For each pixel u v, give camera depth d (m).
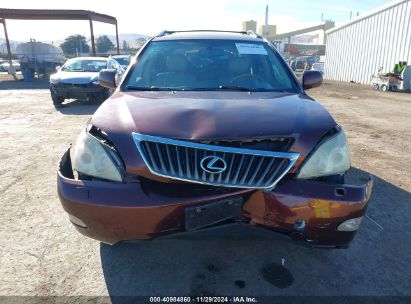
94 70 10.91
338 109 10.47
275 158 2.04
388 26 19.27
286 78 3.20
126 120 2.23
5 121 7.87
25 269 2.49
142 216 2.00
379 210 3.48
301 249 2.77
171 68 3.20
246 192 2.00
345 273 2.51
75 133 6.63
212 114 2.23
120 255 2.67
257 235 2.12
